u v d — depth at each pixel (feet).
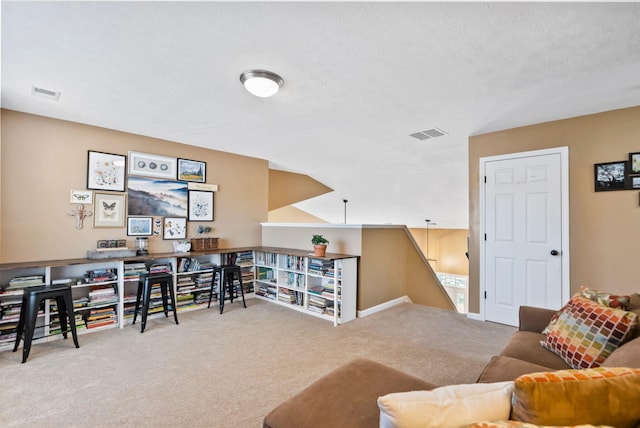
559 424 2.44
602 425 2.45
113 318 11.14
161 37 6.23
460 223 26.25
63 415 6.07
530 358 5.56
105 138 12.01
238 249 15.07
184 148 14.25
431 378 7.60
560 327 5.82
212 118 10.95
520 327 7.21
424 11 5.44
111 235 12.12
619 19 5.55
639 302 5.52
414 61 7.13
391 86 8.40
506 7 5.30
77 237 11.35
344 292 11.91
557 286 10.52
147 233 13.03
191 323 11.57
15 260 10.15
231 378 7.55
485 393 2.91
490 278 11.91
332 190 23.54
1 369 7.94
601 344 5.01
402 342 9.83
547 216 10.77
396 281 14.65
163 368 8.03
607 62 7.06
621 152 9.63
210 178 15.16
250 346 9.47
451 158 15.40
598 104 9.41
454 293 29.40
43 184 10.71
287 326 11.29
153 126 11.83
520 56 6.86
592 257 9.99
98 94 8.96
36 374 7.70
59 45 6.49
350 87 8.48
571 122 10.45
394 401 2.80
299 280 13.62
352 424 3.78
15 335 9.28
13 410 6.22
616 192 9.67
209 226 15.07
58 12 5.43
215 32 6.08
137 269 11.92
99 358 8.61
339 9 5.41
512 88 8.45
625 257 9.52
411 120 10.95
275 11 5.46
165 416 6.07
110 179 12.12
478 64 7.22
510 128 11.59
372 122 11.21
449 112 10.19
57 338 9.98
